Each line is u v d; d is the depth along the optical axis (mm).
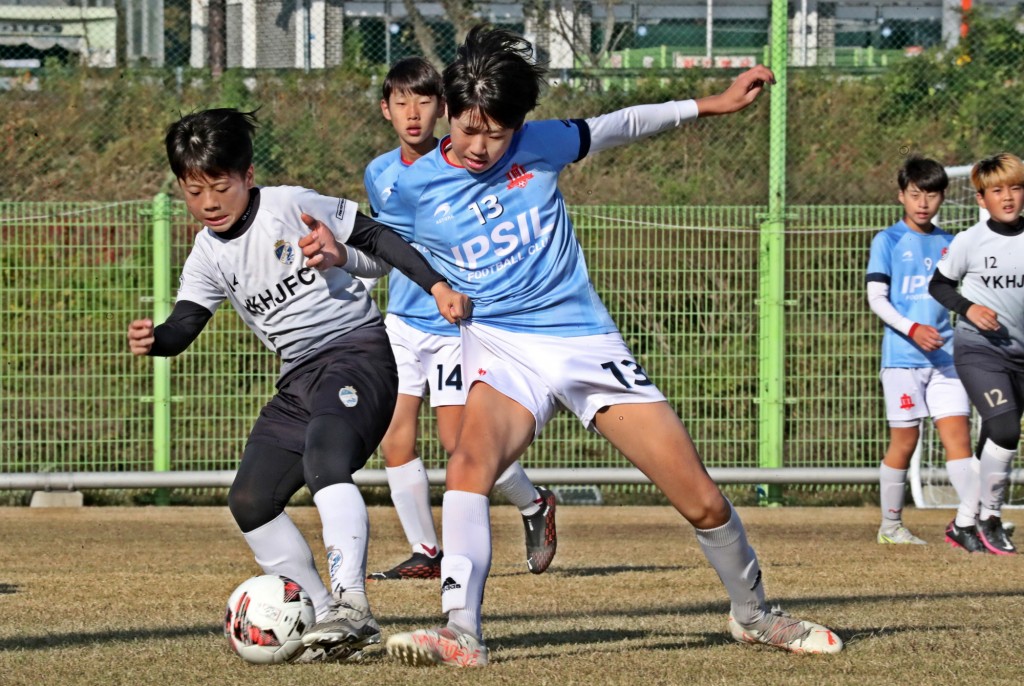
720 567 13133
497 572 22016
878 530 30219
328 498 12734
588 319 13297
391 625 15516
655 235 34469
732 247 34562
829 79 39688
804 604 17188
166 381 34531
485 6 45312
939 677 11719
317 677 11539
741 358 34719
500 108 12438
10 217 34406
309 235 12984
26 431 34500
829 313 34938
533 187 13391
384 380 13805
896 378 27641
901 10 50531
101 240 34375
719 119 36906
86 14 47656
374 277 14031
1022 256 24297
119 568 22531
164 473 33781
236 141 13336
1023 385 25469
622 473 33906
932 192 27578
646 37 47375
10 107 41094
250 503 13516
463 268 13484
